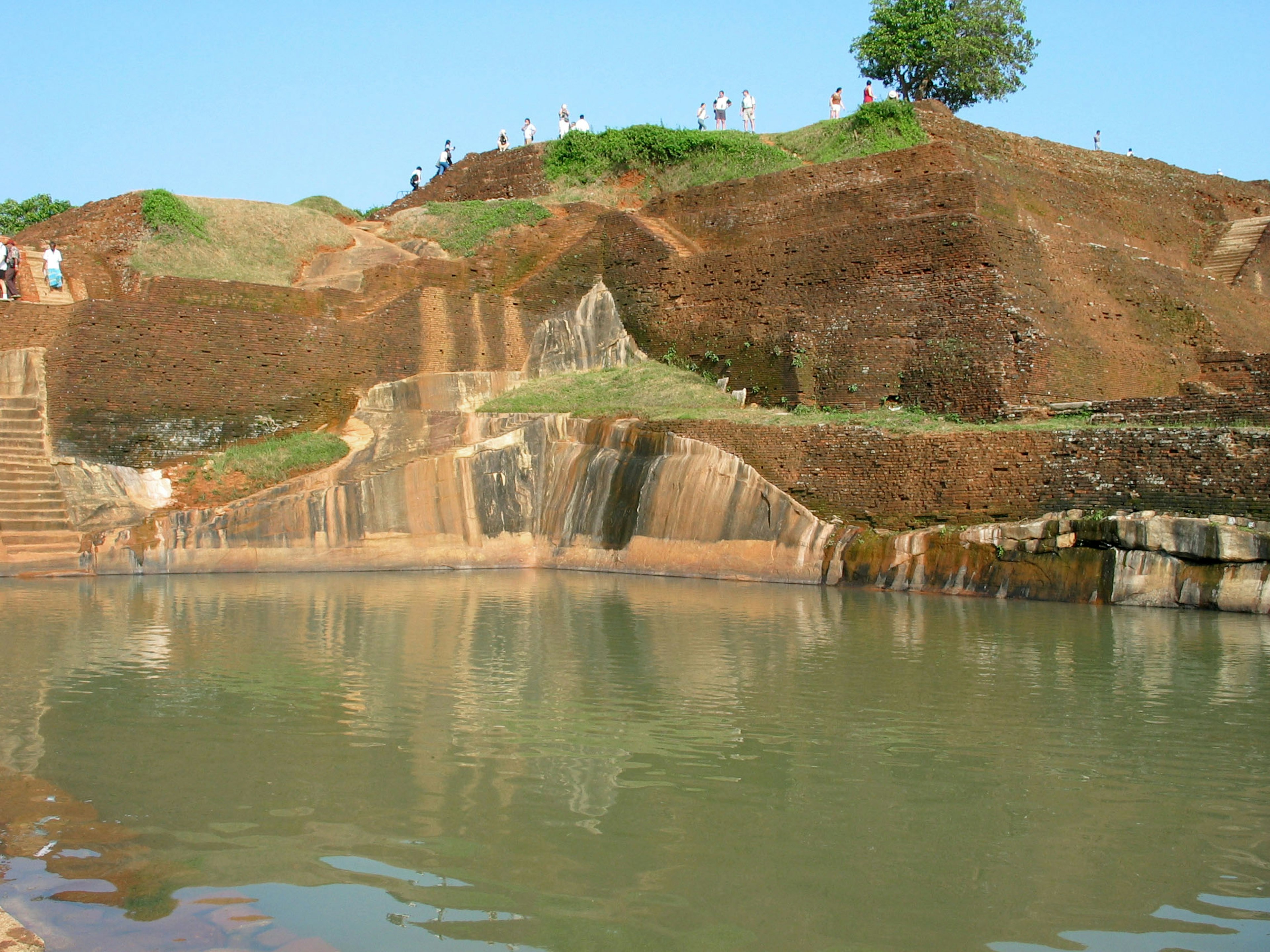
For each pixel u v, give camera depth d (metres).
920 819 7.99
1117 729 10.30
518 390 29.94
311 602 18.83
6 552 22.20
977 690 11.84
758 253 29.19
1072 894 6.80
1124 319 27.16
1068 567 18.78
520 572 25.22
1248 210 37.00
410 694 11.62
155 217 30.91
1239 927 6.38
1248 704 11.19
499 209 34.53
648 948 6.09
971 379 24.75
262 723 10.46
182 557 23.47
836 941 6.18
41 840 7.57
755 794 8.51
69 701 11.24
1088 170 35.12
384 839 7.60
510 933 6.27
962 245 25.73
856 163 30.11
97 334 24.94
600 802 8.33
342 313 29.62
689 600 19.22
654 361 30.61
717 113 40.75
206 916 6.46
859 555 21.27
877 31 42.72
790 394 27.11
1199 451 18.27
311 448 26.05
